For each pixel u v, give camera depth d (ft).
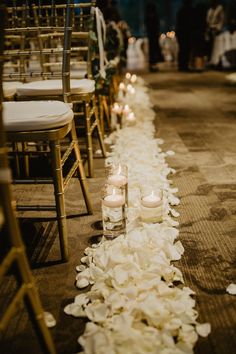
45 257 5.36
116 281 4.38
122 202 5.42
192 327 3.90
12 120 4.52
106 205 5.38
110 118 12.68
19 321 4.24
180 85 21.71
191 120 13.19
